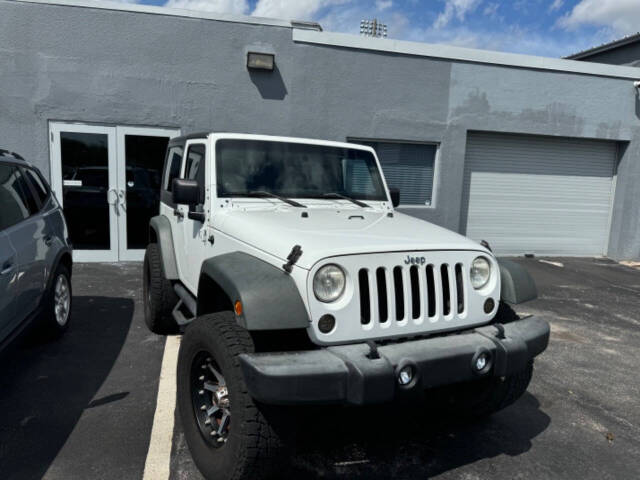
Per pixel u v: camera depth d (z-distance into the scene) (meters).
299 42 8.64
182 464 2.88
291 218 3.30
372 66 9.04
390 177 9.70
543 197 10.84
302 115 8.83
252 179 3.75
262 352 2.58
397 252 2.65
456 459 3.07
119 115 8.07
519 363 2.73
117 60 7.95
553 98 10.16
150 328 5.00
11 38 7.54
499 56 9.67
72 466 2.81
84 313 5.60
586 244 11.34
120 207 8.30
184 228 4.18
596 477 2.96
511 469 2.99
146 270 5.20
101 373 4.06
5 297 3.35
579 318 6.42
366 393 2.28
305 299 2.45
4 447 2.97
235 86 8.47
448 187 9.82
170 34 8.09
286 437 2.40
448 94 9.53
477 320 2.90
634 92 10.60
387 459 3.04
